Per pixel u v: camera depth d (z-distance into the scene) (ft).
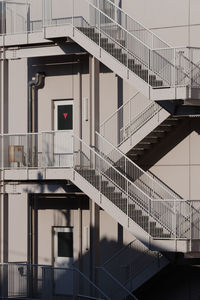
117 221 235.40
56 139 244.42
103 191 237.45
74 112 266.36
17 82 274.16
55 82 269.23
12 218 273.33
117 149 239.09
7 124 258.37
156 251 239.50
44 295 243.60
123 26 255.09
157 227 230.27
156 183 249.14
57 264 268.41
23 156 250.57
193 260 240.53
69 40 248.32
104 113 259.60
